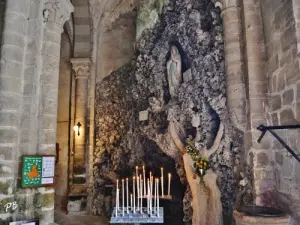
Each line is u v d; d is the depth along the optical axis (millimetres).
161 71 6461
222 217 4539
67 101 8336
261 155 3988
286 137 3490
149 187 3672
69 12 4793
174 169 6668
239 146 4500
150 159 7113
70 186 7684
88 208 7516
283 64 3582
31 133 3961
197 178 4719
